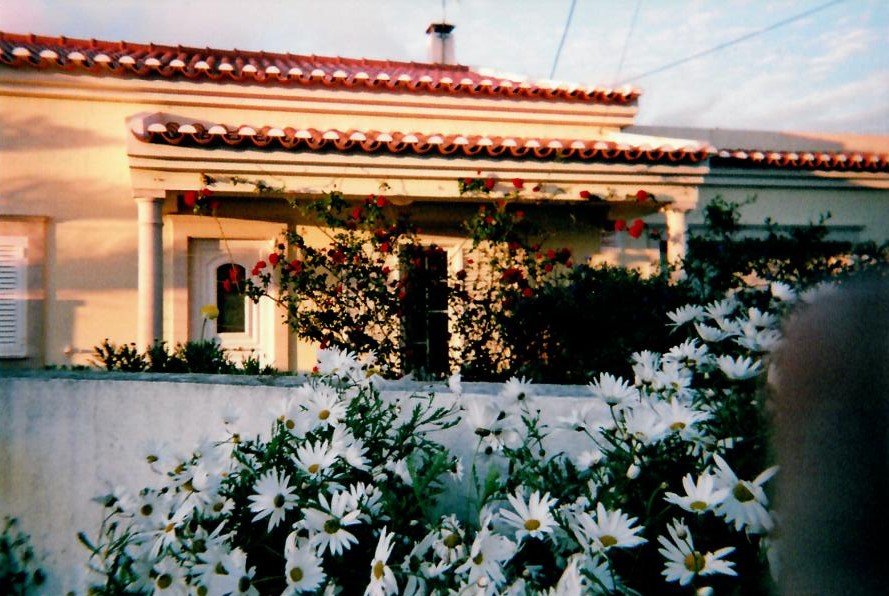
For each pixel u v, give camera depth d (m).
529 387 2.12
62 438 2.87
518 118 8.55
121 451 2.82
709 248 5.52
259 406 2.67
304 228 7.21
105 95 7.12
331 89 7.86
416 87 8.07
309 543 1.61
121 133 7.15
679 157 6.70
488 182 5.85
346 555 1.74
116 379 2.88
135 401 2.82
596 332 4.18
